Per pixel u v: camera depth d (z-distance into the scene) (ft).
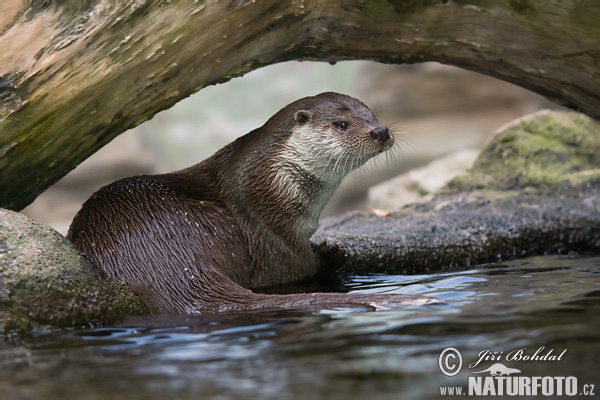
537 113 67.51
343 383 24.26
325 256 49.11
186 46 39.37
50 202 99.35
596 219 55.31
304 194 46.29
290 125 46.37
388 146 47.16
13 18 37.40
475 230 53.67
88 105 39.06
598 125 65.82
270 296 38.81
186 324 34.96
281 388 24.08
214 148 127.54
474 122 111.34
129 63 38.52
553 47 42.63
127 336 32.65
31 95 37.70
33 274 35.27
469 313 32.63
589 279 40.96
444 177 74.64
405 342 28.53
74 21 37.55
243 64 42.96
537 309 32.55
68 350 30.42
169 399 23.58
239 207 44.98
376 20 42.19
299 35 42.55
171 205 42.83
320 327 32.07
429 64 114.62
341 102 47.78
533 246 54.08
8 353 30.32
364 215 60.23
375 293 38.93
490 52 43.80
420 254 51.42
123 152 107.96
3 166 39.37
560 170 63.00
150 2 37.63
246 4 39.11
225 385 24.64
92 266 38.68
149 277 39.86
